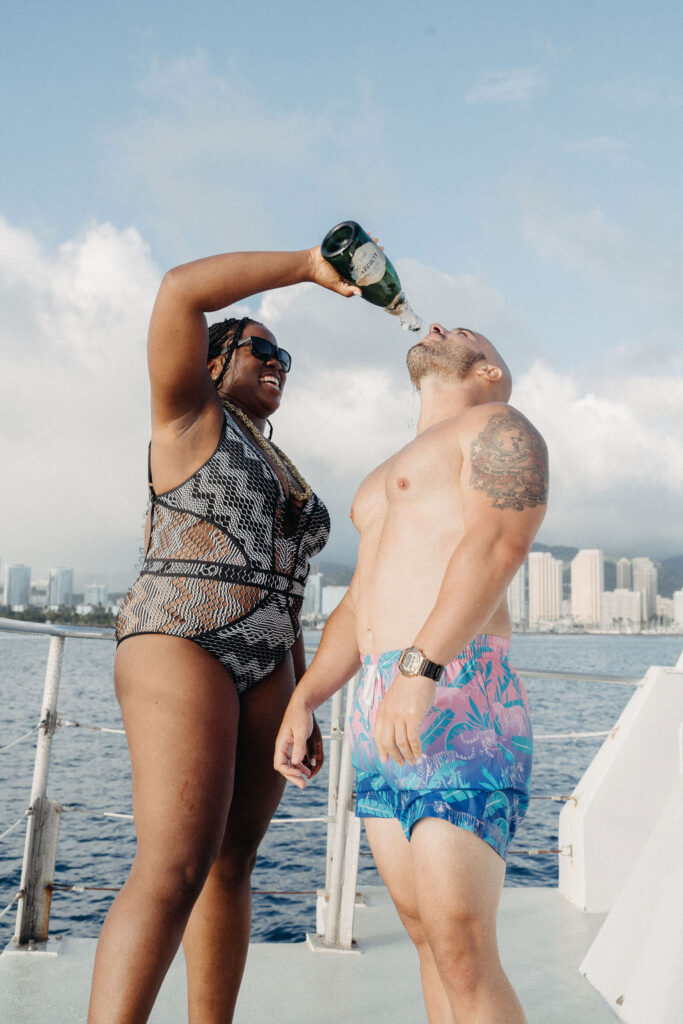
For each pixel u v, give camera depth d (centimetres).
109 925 132
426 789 128
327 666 163
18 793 1720
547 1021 207
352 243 141
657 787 305
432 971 147
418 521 144
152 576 154
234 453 158
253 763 165
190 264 139
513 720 136
